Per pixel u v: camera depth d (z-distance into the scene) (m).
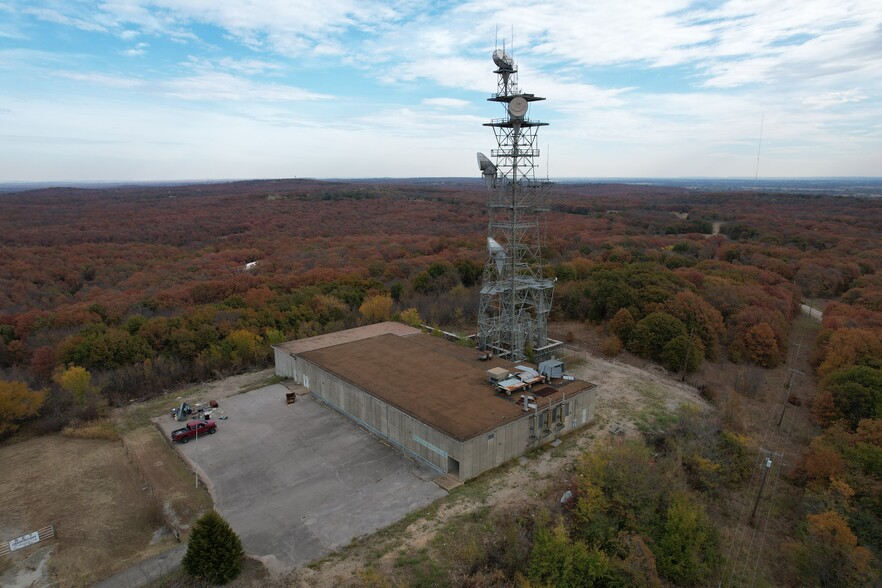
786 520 27.81
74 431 34.12
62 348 43.59
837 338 46.00
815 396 41.97
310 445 31.92
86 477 29.22
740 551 25.58
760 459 32.47
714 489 29.45
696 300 53.56
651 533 24.78
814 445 31.70
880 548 24.72
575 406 33.19
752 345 50.19
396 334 47.47
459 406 30.89
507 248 42.69
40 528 24.84
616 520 24.92
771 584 23.83
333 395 37.19
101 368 43.06
